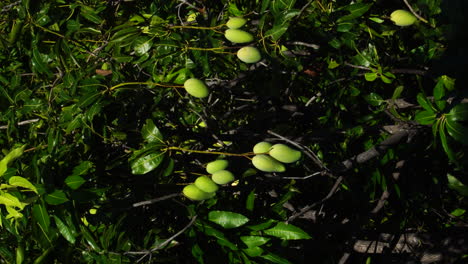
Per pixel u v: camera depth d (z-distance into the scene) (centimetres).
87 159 217
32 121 225
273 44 213
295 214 221
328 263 248
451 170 252
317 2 225
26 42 214
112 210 209
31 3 208
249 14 227
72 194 192
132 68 235
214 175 198
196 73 220
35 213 186
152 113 219
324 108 260
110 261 196
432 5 225
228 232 203
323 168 221
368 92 254
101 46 225
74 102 215
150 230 204
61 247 194
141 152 200
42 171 198
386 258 267
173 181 230
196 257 198
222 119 252
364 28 229
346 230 251
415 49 231
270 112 249
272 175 238
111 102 206
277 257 199
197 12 257
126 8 244
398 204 263
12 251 209
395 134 224
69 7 223
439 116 194
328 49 229
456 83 215
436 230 284
